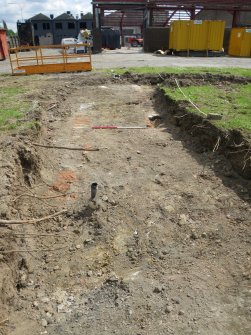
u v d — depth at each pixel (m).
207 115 7.52
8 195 4.94
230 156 6.49
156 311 3.61
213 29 22.97
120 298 3.84
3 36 25.31
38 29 50.47
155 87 12.62
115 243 4.81
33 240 4.71
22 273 4.20
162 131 8.76
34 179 6.04
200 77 12.75
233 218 5.15
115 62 19.20
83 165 6.98
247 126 6.85
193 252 4.56
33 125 7.39
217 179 6.20
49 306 3.83
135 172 6.71
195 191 5.93
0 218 4.47
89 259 4.54
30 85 12.51
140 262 4.45
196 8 30.55
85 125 9.26
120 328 3.47
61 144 7.88
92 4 28.86
